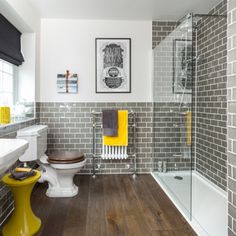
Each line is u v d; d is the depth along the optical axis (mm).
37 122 3182
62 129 3359
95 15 3162
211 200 2518
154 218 2137
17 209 1844
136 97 3408
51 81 3314
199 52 3289
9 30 2562
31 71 3002
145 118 3434
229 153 1420
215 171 2863
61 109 3344
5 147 1373
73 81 3318
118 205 2404
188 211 2209
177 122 2666
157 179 3203
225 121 2639
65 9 2949
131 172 3447
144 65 3402
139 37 3377
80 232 1902
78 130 3371
